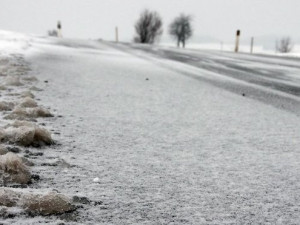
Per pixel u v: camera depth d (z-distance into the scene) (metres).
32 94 8.02
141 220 3.03
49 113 6.54
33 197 3.02
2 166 3.57
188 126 6.62
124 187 3.69
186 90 11.06
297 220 3.20
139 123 6.58
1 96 7.68
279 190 3.86
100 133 5.73
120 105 8.04
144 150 5.02
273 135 6.34
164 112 7.71
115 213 3.11
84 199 3.31
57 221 2.85
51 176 3.80
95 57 19.39
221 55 29.41
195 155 4.93
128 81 11.82
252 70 18.86
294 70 19.56
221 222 3.08
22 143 4.66
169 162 4.57
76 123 6.21
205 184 3.91
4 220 2.78
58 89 9.25
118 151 4.89
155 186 3.77
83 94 8.93
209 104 9.09
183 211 3.24
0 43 20.19
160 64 18.81
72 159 4.43
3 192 3.04
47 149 4.71
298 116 8.39
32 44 23.17
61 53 19.53
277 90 12.60
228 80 14.45
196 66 19.19
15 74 10.77
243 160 4.83
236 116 7.85
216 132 6.31
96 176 3.93
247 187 3.88
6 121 5.73
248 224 3.08
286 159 4.98
